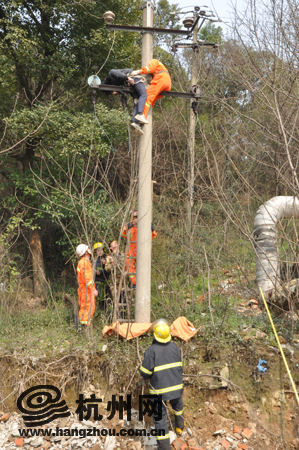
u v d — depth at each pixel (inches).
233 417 168.2
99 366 182.9
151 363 151.9
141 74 190.2
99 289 224.5
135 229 214.8
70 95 331.6
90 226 269.9
